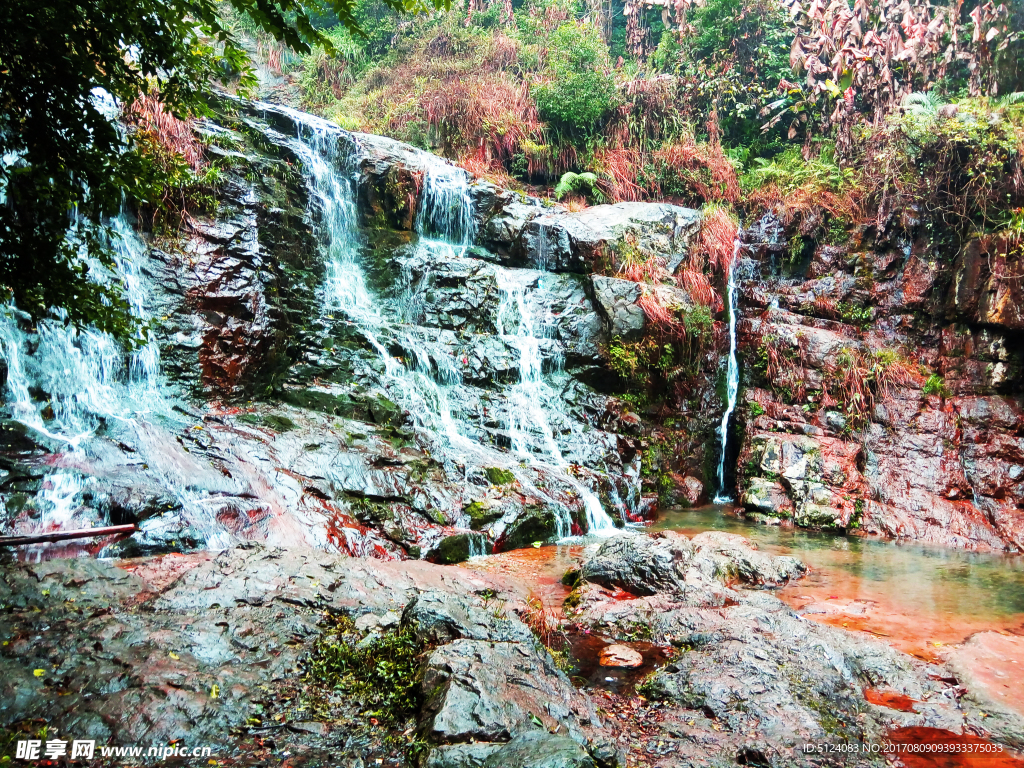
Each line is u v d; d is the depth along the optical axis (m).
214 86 10.56
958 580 6.79
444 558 6.79
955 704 4.14
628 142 14.45
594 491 8.95
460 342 10.18
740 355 11.44
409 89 15.89
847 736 3.68
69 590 4.20
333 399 8.62
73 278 3.98
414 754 3.05
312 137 11.23
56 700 3.14
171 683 3.36
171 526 5.68
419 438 8.38
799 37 12.88
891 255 11.07
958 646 4.97
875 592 6.34
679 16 15.51
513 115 14.51
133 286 7.75
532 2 17.84
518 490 8.12
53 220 3.95
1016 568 7.33
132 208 7.95
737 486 10.48
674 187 13.89
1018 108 10.24
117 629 3.78
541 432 9.73
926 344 10.62
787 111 13.94
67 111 3.65
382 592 4.84
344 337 9.61
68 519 5.46
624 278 11.29
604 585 6.04
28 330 6.87
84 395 7.11
